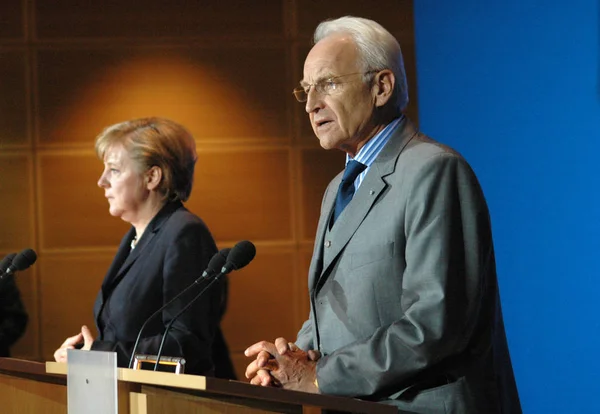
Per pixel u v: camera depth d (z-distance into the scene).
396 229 2.27
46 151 5.79
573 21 4.62
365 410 1.77
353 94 2.47
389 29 5.61
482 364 2.22
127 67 5.79
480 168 4.88
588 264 4.57
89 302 5.73
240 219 5.73
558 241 4.64
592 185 4.56
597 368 4.55
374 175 2.37
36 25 5.81
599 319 4.55
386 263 2.26
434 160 2.26
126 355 3.28
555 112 4.67
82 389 2.03
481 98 4.92
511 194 4.77
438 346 2.09
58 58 5.79
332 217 2.51
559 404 4.61
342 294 2.35
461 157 2.30
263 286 5.71
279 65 5.78
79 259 5.75
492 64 4.89
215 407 1.87
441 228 2.18
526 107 4.77
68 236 5.76
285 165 5.75
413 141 2.43
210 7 5.80
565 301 4.61
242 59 5.78
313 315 2.47
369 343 2.13
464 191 2.25
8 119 5.79
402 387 2.17
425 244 2.18
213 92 5.77
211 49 5.79
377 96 2.49
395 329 2.12
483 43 4.93
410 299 2.17
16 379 2.63
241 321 5.66
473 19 4.97
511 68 4.82
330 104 2.49
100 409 1.95
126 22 5.81
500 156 4.83
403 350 2.09
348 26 2.56
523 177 4.75
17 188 5.77
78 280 5.73
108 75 5.79
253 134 5.76
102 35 5.81
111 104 5.78
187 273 3.42
